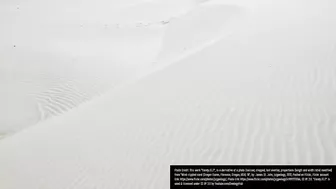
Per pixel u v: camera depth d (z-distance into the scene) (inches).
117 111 279.9
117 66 628.4
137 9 1332.4
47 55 645.3
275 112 205.3
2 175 226.8
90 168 202.5
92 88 507.8
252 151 176.7
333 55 270.8
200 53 362.9
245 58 310.3
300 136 177.8
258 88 241.9
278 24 403.5
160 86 301.0
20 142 291.4
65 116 347.3
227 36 410.9
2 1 1408.7
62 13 1251.8
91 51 731.4
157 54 747.4
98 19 1156.5
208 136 200.2
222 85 263.0
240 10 695.1
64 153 232.5
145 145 209.9
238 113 215.0
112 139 230.5
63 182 195.0
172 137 209.9
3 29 903.1
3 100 461.1
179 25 843.4
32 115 422.3
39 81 523.2
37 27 952.3
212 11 786.8
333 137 170.7
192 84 281.6
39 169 219.5
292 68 262.4
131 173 186.9
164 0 1517.0
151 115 247.0
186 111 236.4
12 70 557.9
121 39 876.0
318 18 387.9
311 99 211.0
